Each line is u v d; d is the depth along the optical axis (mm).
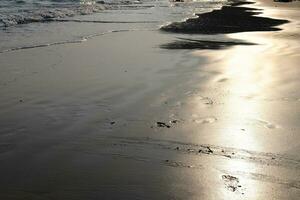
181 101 8250
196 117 7398
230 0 41688
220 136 6570
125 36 16922
